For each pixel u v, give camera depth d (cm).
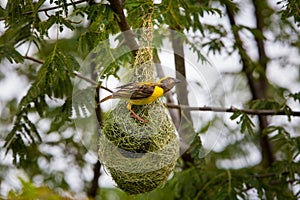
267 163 1578
